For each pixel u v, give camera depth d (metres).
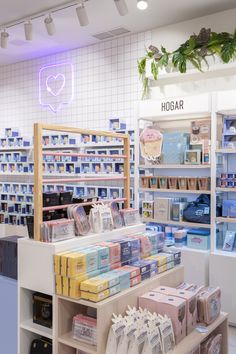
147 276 2.62
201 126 4.25
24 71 6.66
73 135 5.61
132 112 5.29
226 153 4.28
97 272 2.37
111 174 5.10
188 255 4.13
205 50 4.18
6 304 2.73
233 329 3.81
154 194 4.96
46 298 2.52
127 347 2.08
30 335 2.62
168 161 4.43
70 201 2.77
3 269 2.80
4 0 4.32
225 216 4.04
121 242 2.63
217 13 4.49
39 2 4.36
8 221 6.33
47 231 2.42
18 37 5.45
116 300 2.25
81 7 4.07
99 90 5.67
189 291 2.60
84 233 2.63
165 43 4.95
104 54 5.60
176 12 4.53
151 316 2.21
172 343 2.22
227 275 3.88
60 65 6.14
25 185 6.22
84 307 2.55
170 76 4.68
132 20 4.78
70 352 2.43
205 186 4.12
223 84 4.31
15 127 6.68
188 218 4.25
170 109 4.26
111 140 5.12
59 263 2.29
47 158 5.81
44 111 6.39
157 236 3.03
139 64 4.80
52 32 4.45
